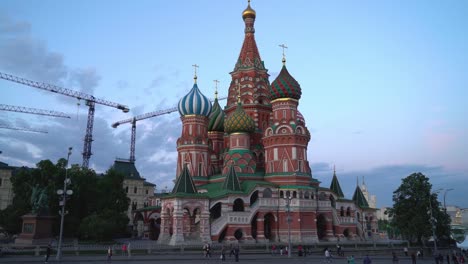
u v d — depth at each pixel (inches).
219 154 3870.6
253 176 3201.3
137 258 1999.3
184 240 2628.0
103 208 3398.1
